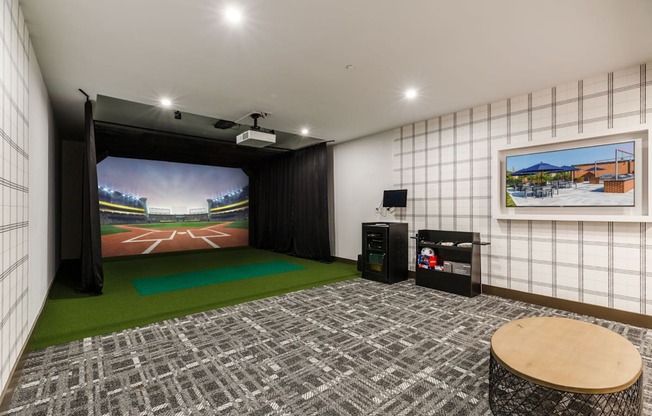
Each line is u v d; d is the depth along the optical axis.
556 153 3.46
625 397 1.62
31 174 2.61
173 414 1.75
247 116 4.62
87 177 4.07
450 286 4.10
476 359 2.36
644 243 2.94
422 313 3.33
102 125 5.35
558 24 2.30
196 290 4.26
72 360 2.34
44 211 3.52
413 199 4.98
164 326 2.98
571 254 3.38
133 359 2.35
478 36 2.47
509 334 1.92
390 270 4.62
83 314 3.32
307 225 7.00
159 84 3.39
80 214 6.63
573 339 1.85
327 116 4.61
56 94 3.71
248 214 9.13
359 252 6.07
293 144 6.81
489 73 3.15
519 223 3.77
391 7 2.11
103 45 2.57
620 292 3.08
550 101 3.51
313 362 2.31
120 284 4.61
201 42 2.54
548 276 3.55
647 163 2.89
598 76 3.18
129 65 2.94
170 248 7.84
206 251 8.16
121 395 1.91
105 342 2.64
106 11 2.13
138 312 3.38
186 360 2.34
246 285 4.54
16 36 2.00
